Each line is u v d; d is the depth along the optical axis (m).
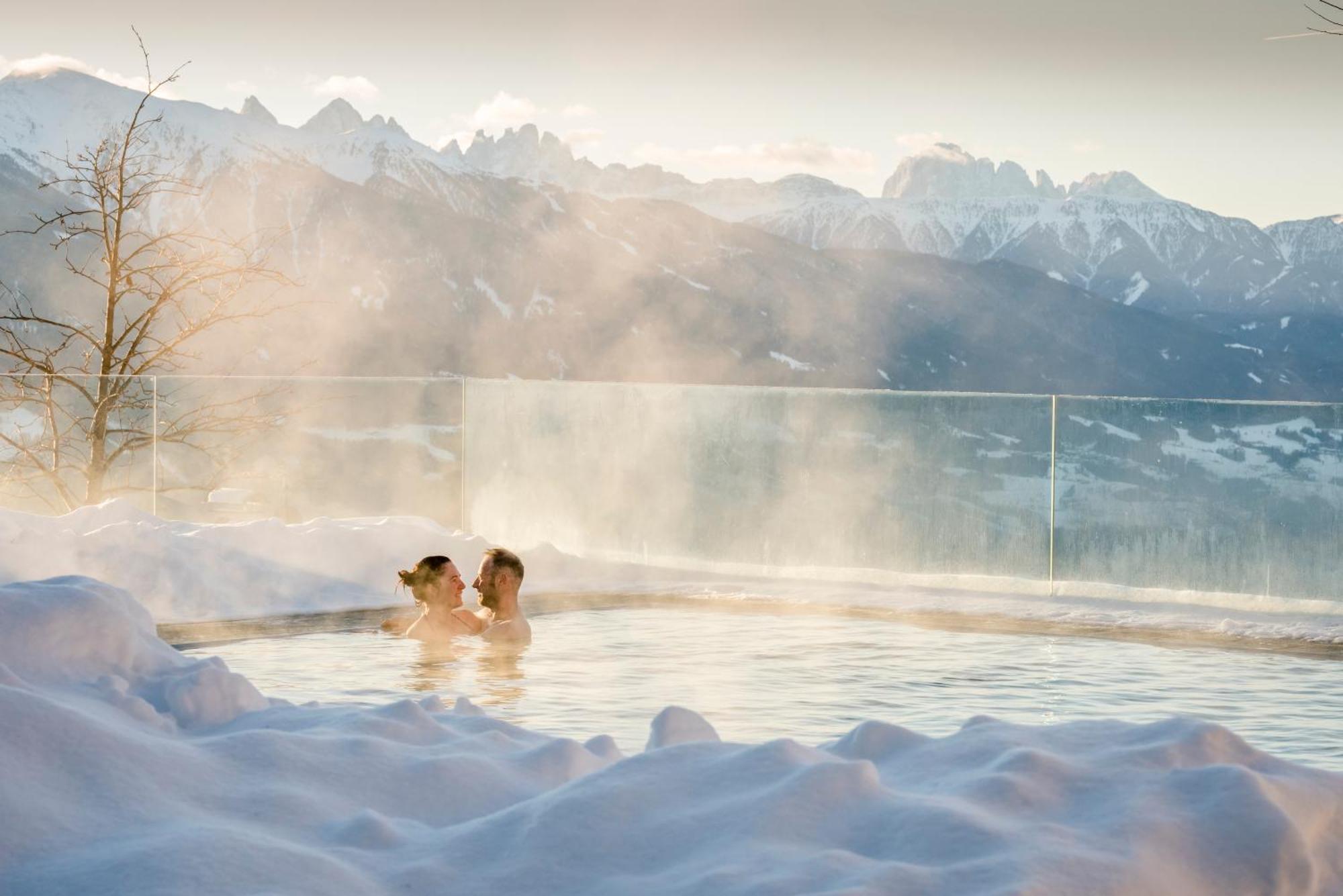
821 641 8.61
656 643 8.41
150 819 2.67
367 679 6.81
